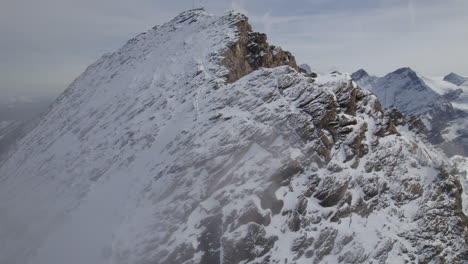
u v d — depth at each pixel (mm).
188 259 41812
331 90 56125
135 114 70000
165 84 74312
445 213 52156
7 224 59812
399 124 71438
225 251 41719
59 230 52406
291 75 57281
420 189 53156
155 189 50219
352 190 48750
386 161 53750
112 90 86125
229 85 63219
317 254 43062
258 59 77938
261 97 56031
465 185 91000
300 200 45594
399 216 49531
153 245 43844
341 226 45625
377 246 45062
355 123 54062
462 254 49750
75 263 45875
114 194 53594
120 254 44312
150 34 107938
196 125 57031
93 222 50531
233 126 52844
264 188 45688
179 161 51688
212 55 75500
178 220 45312
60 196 60312
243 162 49062
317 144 49531
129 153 60656
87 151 67938
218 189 47125
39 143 86312
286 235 43625
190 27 95062
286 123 51062
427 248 47500
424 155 58000
